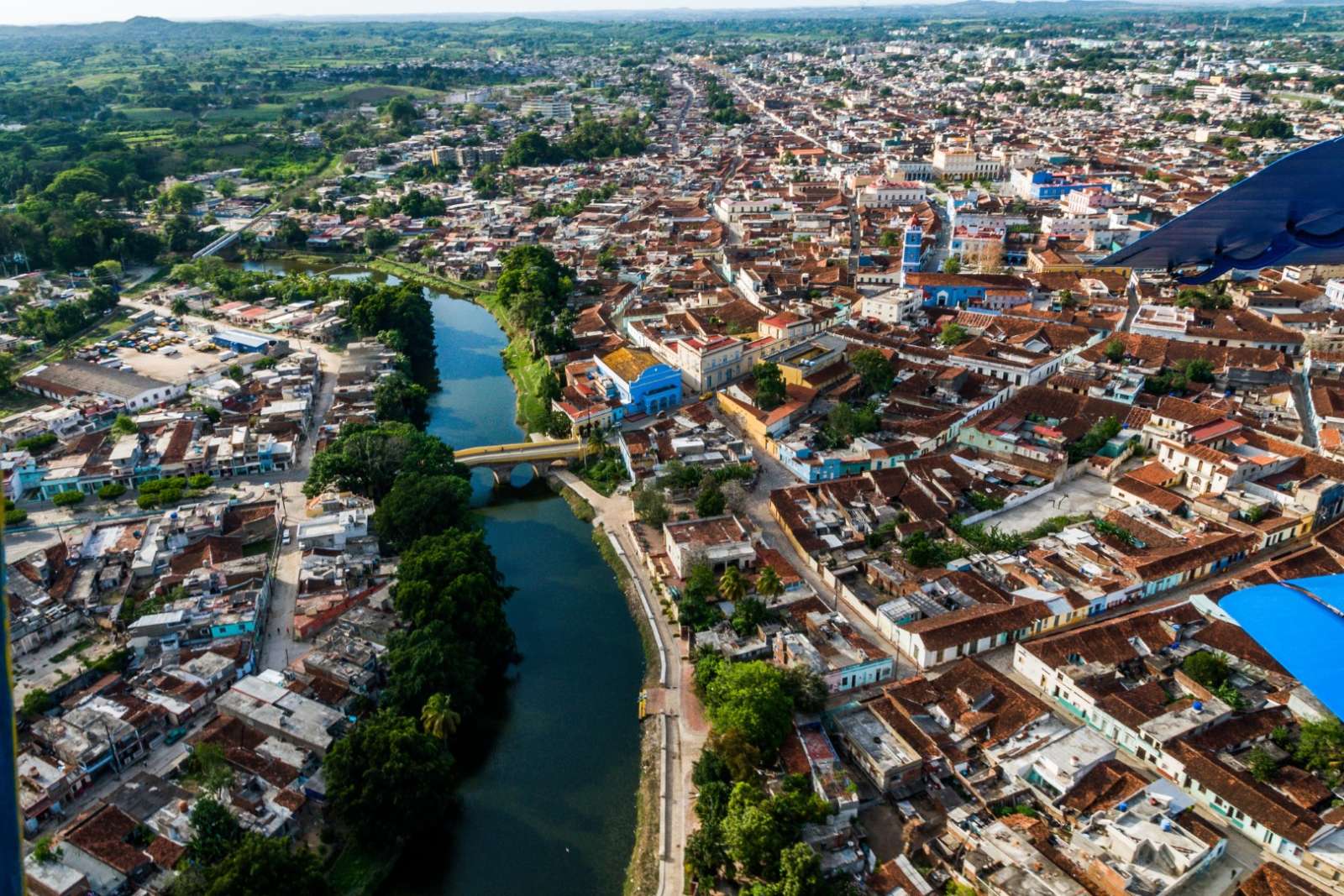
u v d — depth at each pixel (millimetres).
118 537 187875
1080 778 120062
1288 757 124312
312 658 149250
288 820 122000
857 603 162750
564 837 127500
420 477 194250
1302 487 179625
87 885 108688
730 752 123688
